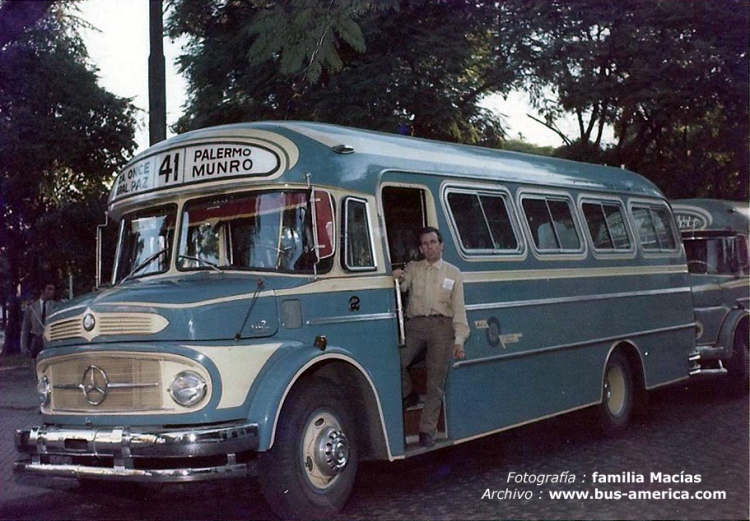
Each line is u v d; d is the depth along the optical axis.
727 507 6.91
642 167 23.11
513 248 9.22
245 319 6.54
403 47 17.45
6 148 22.84
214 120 18.25
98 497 7.94
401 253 8.83
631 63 19.56
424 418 7.70
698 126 21.97
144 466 6.26
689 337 12.30
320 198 6.91
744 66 18.73
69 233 25.78
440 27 17.89
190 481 6.07
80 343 6.68
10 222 26.02
